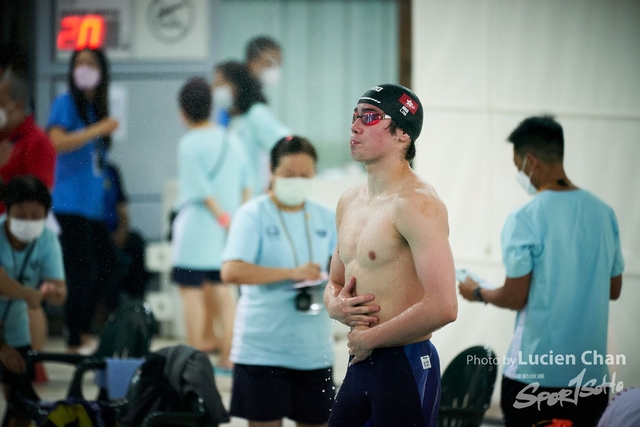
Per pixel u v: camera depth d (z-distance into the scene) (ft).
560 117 57.98
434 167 58.34
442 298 31.27
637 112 57.67
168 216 90.27
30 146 67.82
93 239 76.69
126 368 52.70
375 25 118.21
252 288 46.85
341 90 119.55
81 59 74.13
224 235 75.51
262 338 45.98
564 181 46.16
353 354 34.73
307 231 48.98
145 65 96.84
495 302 46.29
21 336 58.75
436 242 31.65
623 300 56.80
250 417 45.93
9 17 96.02
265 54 80.33
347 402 34.91
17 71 95.25
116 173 87.56
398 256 33.12
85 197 75.20
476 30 58.13
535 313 44.37
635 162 57.77
